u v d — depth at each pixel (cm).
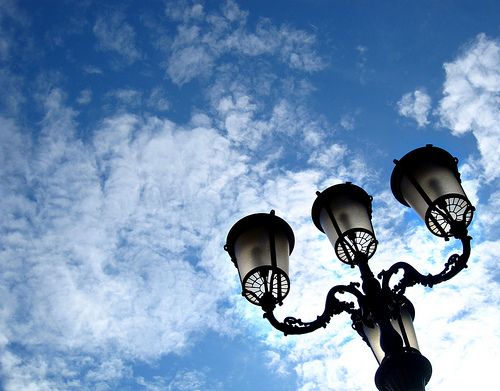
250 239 481
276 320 445
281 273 458
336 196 502
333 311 460
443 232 475
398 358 420
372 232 475
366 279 463
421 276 470
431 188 478
